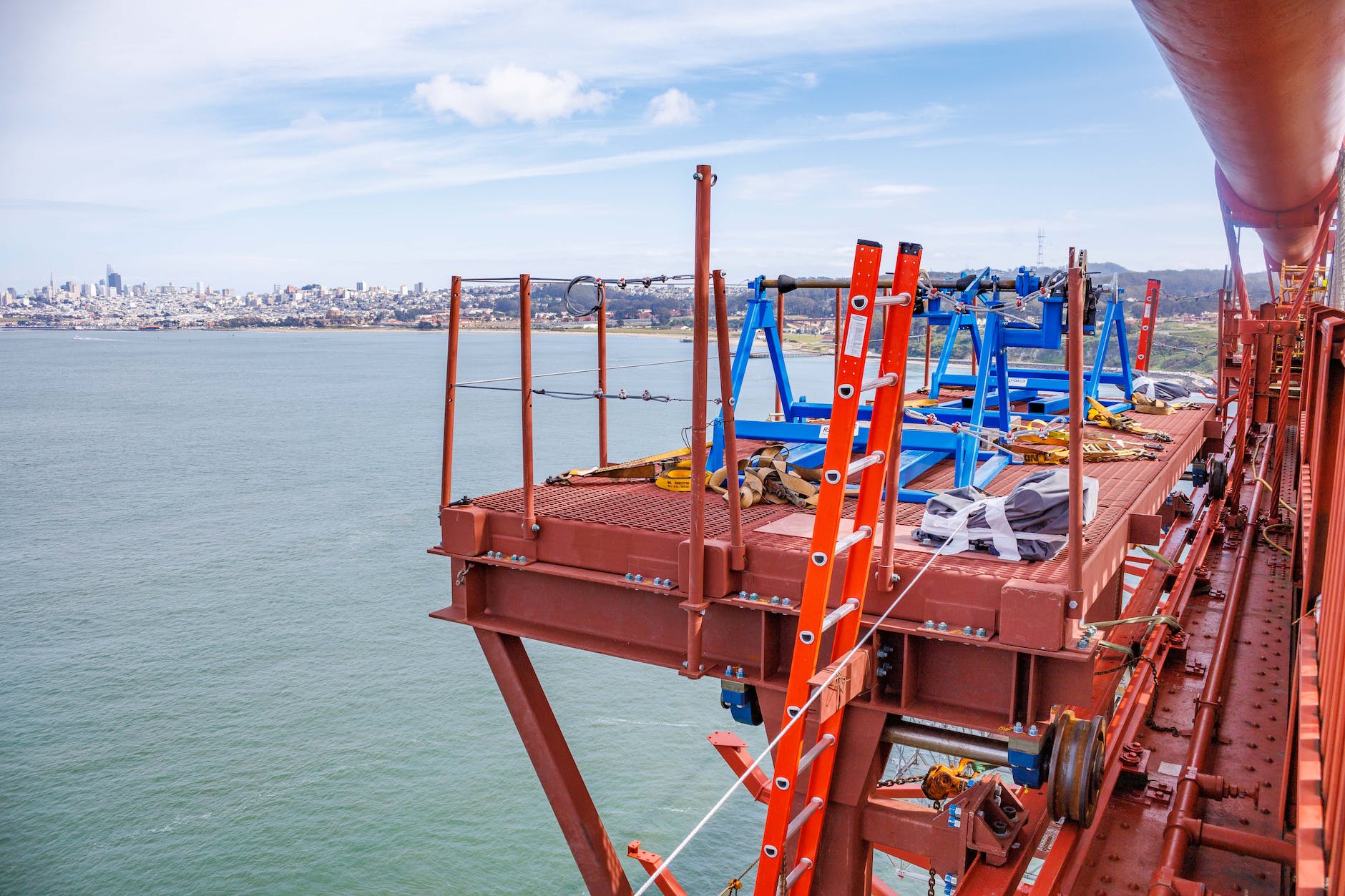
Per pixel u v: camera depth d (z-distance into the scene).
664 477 8.22
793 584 5.81
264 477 87.69
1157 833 6.11
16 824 27.66
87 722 34.47
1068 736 5.46
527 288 6.64
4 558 57.78
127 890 24.72
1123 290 15.48
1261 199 20.62
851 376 4.18
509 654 7.20
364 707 35.66
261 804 28.64
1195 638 9.41
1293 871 5.50
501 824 27.67
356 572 53.47
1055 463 9.92
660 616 6.48
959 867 5.90
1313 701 3.52
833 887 5.87
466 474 80.88
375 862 25.84
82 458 103.50
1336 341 5.48
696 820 27.38
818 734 5.23
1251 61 7.38
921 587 5.36
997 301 9.19
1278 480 15.26
